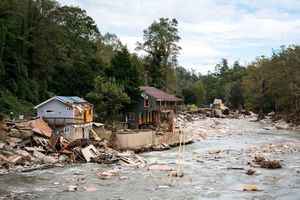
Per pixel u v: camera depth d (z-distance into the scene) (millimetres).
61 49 100000
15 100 84125
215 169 58938
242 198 43344
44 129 66812
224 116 174875
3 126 64438
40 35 95188
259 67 178125
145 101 97375
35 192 43938
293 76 141375
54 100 70812
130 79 93000
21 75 90250
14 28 89562
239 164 63125
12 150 58938
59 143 64188
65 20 111750
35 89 92312
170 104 114438
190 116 151875
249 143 88875
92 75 99188
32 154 59625
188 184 49438
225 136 103438
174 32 131500
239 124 138500
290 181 51281
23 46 91125
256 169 59125
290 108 144625
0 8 87250
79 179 50500
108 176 52656
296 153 74062
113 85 85250
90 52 112750
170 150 77875
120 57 93500
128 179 51406
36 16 95312
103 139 73312
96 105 85188
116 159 62375
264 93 165375
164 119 109250
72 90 99000
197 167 60469
